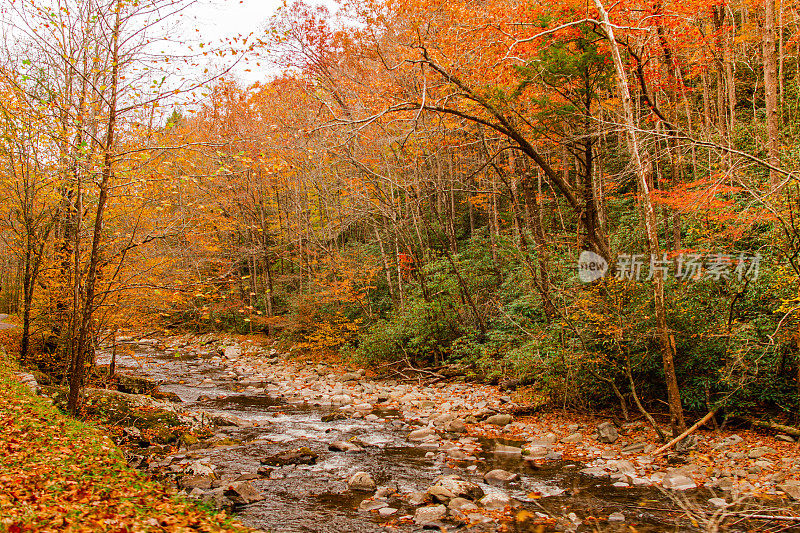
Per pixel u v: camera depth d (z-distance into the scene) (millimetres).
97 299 10922
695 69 12461
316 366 20312
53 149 8938
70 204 10078
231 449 9742
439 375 16438
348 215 21172
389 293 23703
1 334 16297
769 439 8625
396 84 13727
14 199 11859
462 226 25562
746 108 20328
